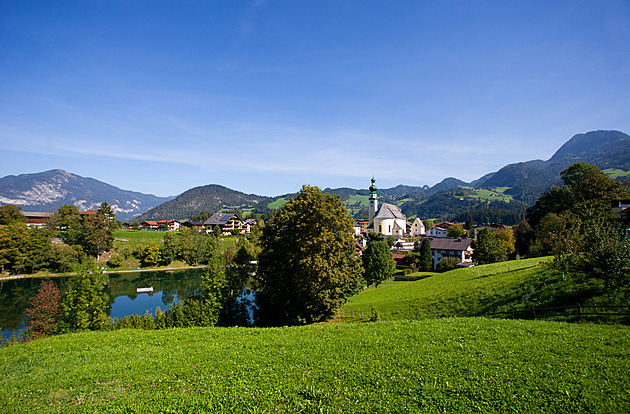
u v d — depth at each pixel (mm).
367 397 11312
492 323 19938
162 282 86125
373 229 151000
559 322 19453
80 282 34156
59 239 108938
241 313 40094
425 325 20281
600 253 22828
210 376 13594
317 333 19656
